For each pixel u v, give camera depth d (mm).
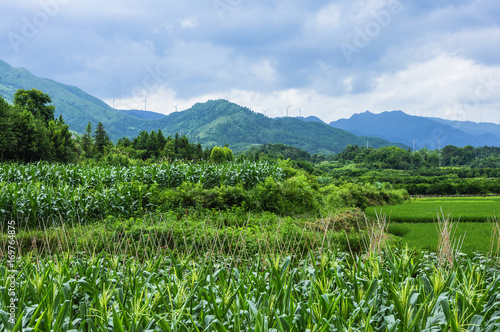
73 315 3936
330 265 4730
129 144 87812
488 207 25297
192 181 19328
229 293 3689
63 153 57500
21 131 49781
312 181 25094
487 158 126438
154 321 3240
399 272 4434
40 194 13211
